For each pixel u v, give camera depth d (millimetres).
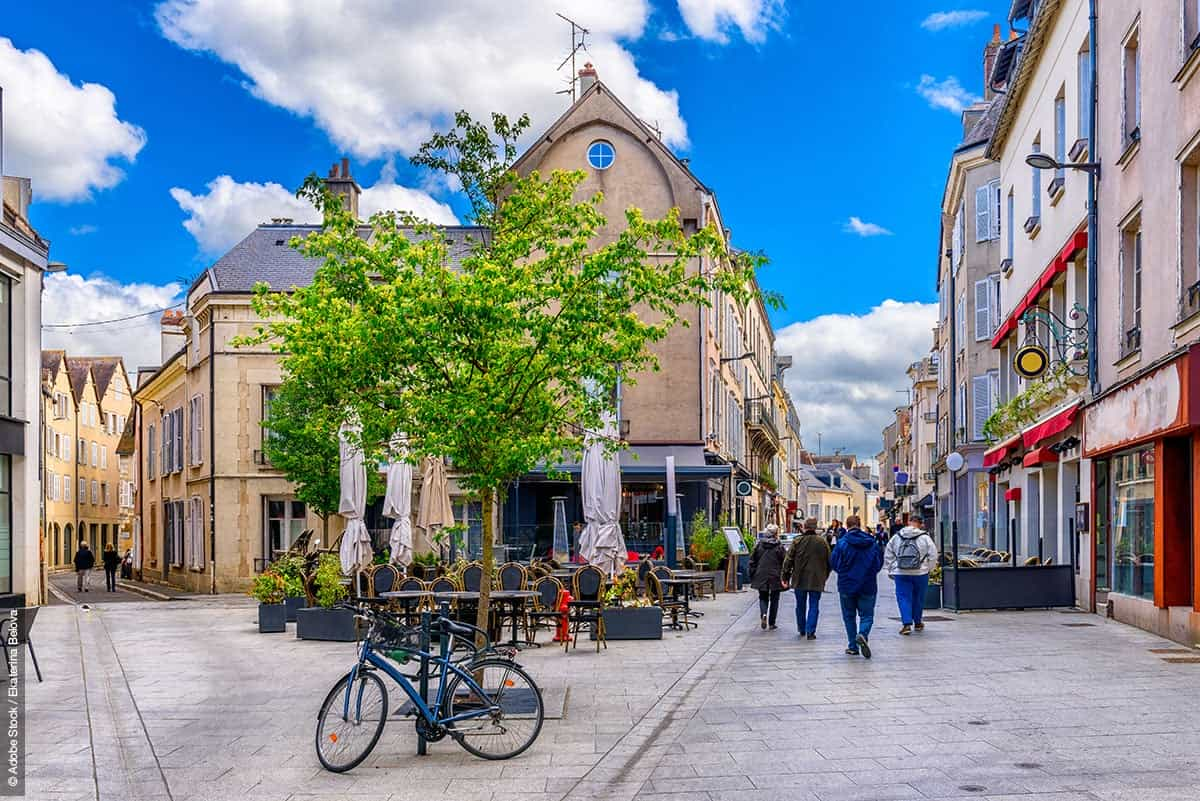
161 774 7445
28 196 26844
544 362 9969
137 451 45938
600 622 14445
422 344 9656
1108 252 16266
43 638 17297
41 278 24797
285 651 14578
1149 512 14219
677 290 10297
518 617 15891
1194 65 12336
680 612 18953
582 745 8156
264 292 15625
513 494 30484
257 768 7605
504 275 10094
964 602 17891
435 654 7988
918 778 6816
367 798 6766
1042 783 6586
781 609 20594
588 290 9898
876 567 12766
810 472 122938
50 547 55750
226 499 30562
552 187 11094
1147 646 12766
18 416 23891
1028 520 22531
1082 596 17641
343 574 16859
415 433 10336
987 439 29000
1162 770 6828
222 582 30422
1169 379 12117
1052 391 19375
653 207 32375
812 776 6980
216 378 30719
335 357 10758
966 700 9492
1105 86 16422
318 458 25750
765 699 9961
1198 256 12844
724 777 7055
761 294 10641
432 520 19219
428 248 10273
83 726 9211
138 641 16422
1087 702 9219
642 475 30578
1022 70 22375
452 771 7426
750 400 47062
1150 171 14047
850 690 10289
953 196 36312
